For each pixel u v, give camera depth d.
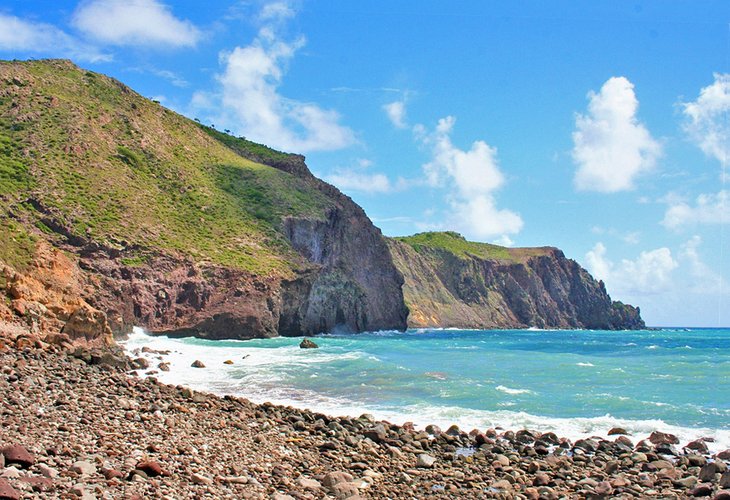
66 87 99.56
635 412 28.16
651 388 35.97
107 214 77.75
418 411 27.45
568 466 19.12
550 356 61.12
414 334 127.44
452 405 29.09
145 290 72.44
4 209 67.75
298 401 29.42
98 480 10.93
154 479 11.58
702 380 39.62
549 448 21.78
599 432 24.30
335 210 115.19
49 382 20.69
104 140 92.06
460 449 21.23
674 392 34.44
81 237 71.00
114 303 66.00
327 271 106.06
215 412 21.52
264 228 98.12
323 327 101.69
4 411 15.26
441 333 150.75
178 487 11.56
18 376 20.47
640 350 80.56
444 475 17.16
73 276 58.25
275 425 21.11
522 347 82.81
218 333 76.19
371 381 35.88
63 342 34.09
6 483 9.21
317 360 47.16
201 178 103.31
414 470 17.39
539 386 36.22
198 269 79.56
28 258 50.00
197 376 37.00
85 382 22.17
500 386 35.03
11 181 73.00
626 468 19.22
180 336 73.38
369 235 125.44
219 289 80.06
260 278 83.75
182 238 83.94
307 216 105.44
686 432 24.00
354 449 19.06
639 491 16.39
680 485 17.06
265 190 108.94
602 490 16.14
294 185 116.19
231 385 33.59
